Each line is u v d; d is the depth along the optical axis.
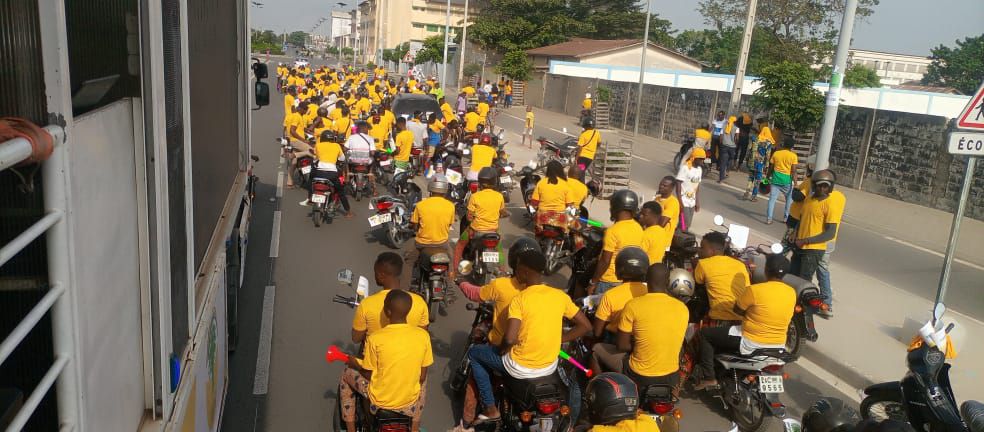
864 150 19.06
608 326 5.60
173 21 2.86
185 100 3.12
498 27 53.62
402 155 13.57
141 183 2.49
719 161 19.42
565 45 50.78
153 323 2.58
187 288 3.18
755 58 38.94
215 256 4.60
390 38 107.06
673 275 6.23
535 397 4.73
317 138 14.25
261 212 12.77
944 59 47.41
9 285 1.54
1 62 1.52
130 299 2.41
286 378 6.43
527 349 4.82
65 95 1.68
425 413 5.95
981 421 4.55
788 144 13.73
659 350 5.01
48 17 1.63
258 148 20.72
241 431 5.53
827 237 8.34
